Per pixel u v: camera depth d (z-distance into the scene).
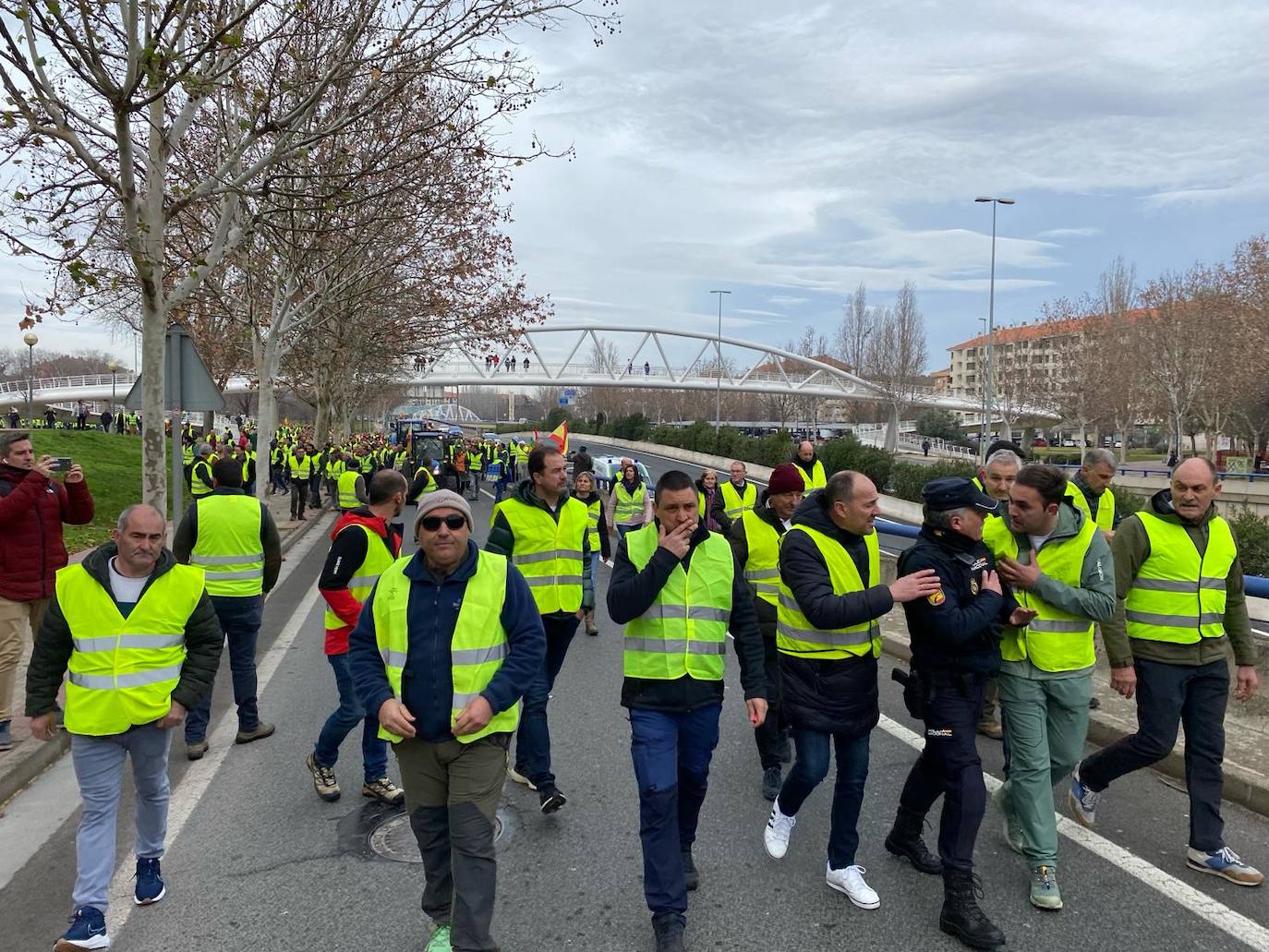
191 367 9.21
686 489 3.64
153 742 3.79
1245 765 5.08
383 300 23.28
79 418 46.34
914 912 3.79
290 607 10.97
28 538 5.63
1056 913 3.75
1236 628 4.29
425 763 3.31
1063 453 65.31
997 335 83.19
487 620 3.33
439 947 3.36
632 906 3.84
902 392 69.12
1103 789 4.61
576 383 93.94
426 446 27.69
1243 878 4.00
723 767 5.53
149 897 3.85
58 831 4.67
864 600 3.60
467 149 10.62
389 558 5.04
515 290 25.83
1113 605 3.92
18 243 8.18
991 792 5.12
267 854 4.32
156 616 3.73
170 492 21.98
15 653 5.60
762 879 4.07
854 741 3.89
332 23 10.12
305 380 37.88
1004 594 3.97
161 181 8.66
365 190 12.64
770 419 118.62
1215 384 43.78
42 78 7.66
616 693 7.14
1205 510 4.22
